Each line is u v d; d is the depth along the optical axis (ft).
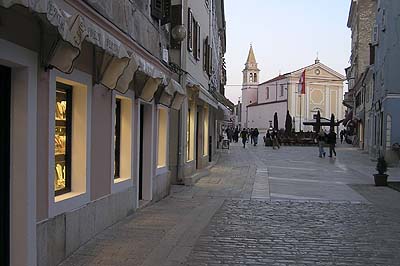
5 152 17.62
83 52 23.26
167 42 46.68
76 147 23.98
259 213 35.12
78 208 22.84
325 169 76.33
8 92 17.63
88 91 24.20
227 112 110.63
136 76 32.12
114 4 27.86
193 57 59.00
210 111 82.23
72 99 23.97
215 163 83.05
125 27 30.27
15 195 17.61
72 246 22.02
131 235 26.07
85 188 24.02
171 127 52.03
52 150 19.97
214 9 94.53
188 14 54.49
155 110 39.24
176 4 50.44
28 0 13.61
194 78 59.62
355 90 168.86
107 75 24.98
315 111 306.14
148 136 37.96
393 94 89.20
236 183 55.01
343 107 310.04
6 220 17.66
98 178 26.03
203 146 70.08
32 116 17.92
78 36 17.87
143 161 37.93
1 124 17.52
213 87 86.63
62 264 20.42
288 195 45.80
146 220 30.73
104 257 21.62
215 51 102.12
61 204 20.88
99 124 26.12
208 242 25.25
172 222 30.32
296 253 23.40
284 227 29.86
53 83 20.03
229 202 40.57
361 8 160.76
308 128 298.35
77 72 22.75
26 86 17.60
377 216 34.73
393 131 89.10
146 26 36.32
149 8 37.32
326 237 27.14
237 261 21.74
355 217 34.14
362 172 71.82
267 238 26.55
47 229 19.30
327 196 45.70
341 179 61.87
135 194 33.58
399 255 23.35
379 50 101.45
